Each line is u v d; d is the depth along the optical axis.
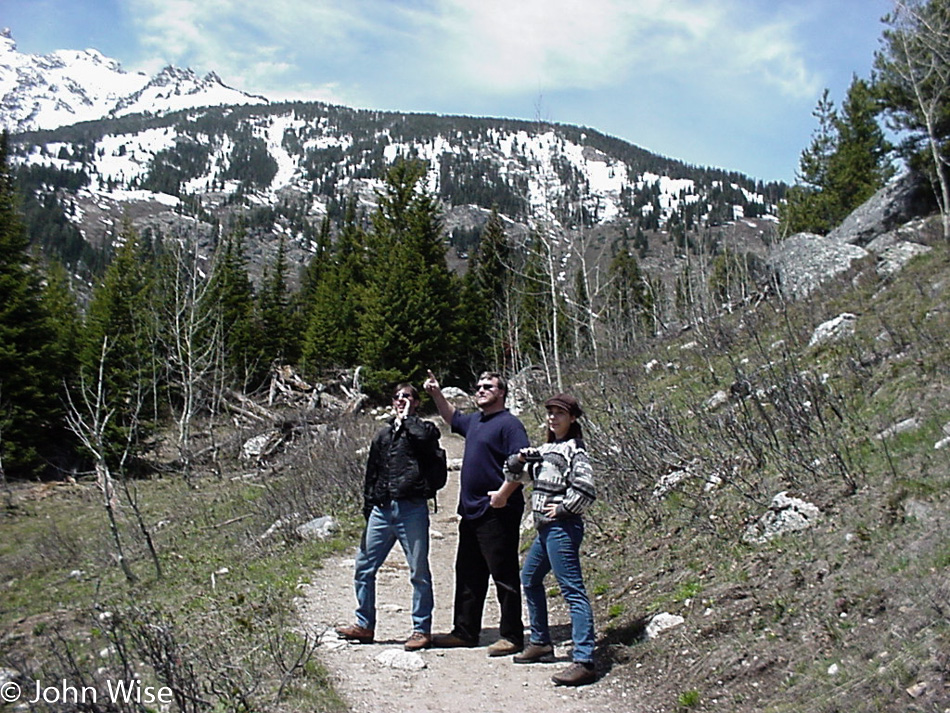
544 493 5.16
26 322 24.27
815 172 34.28
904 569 4.76
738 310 20.44
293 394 31.09
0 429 22.22
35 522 17.38
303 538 10.41
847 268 17.75
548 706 4.68
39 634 7.91
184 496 17.95
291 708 4.40
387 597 7.43
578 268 20.42
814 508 6.11
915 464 6.17
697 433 9.05
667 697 4.62
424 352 34.25
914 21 20.11
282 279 45.59
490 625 6.45
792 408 7.77
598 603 6.53
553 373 23.12
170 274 28.30
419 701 4.76
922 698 3.62
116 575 11.26
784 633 4.75
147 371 25.27
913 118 20.89
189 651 5.24
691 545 6.78
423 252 37.84
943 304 10.77
